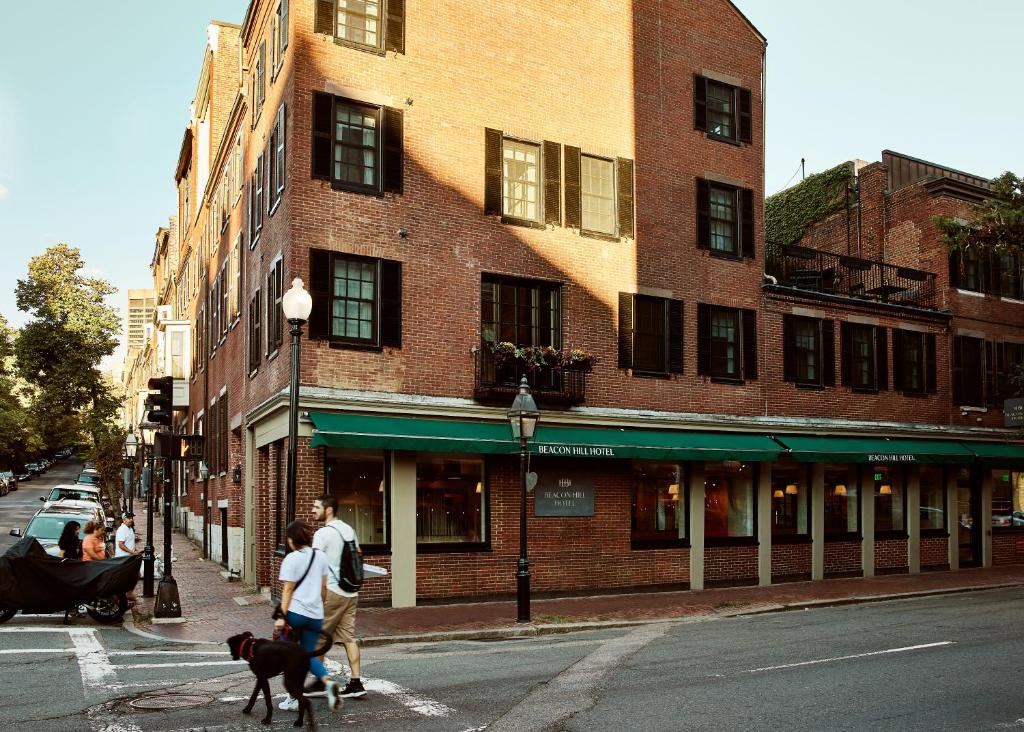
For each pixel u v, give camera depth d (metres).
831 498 24.05
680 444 20.42
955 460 25.05
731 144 23.39
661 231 21.88
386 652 12.65
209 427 30.91
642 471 20.94
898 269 27.06
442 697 9.08
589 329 20.52
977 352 27.83
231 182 26.92
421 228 18.56
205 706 8.66
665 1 22.64
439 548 17.89
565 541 19.50
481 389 18.47
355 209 17.88
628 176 21.50
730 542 21.86
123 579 14.89
